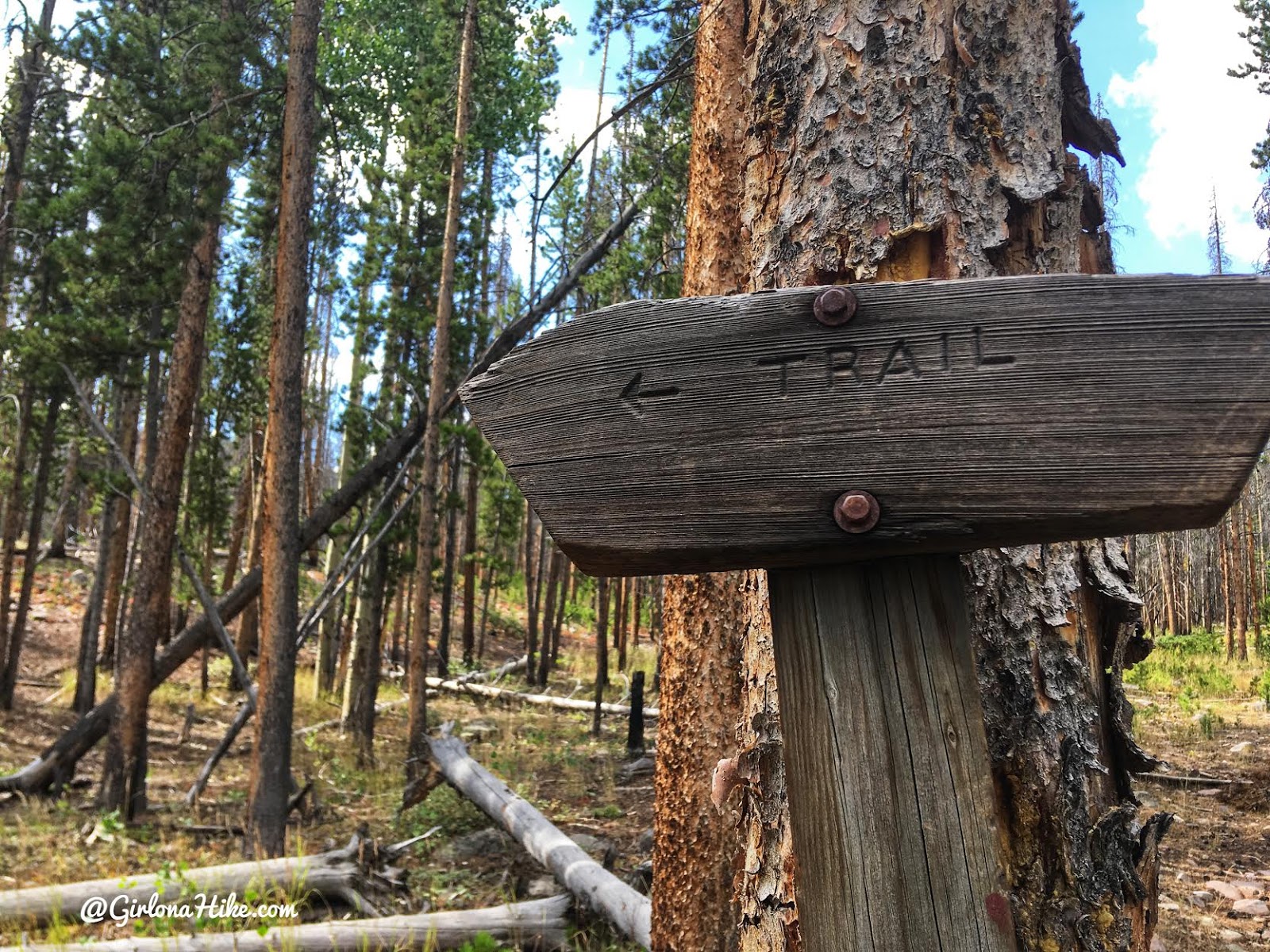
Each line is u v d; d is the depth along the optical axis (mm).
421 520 9719
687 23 6477
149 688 7848
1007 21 1761
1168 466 979
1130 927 1512
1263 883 5836
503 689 16125
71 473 18891
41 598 18453
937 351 1070
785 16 1923
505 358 1244
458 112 10211
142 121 8695
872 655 1142
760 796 1891
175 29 8977
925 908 1079
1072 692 1607
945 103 1738
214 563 21641
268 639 6855
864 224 1741
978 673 1599
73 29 8469
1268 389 956
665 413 1155
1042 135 1733
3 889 5410
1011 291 1052
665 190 9508
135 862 6285
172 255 8008
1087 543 1714
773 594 1204
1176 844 6680
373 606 11070
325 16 14461
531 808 6934
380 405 11953
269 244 11906
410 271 11273
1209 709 11914
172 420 8094
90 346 8047
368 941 4773
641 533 1154
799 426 1107
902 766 1110
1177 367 986
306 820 7719
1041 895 1505
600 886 5352
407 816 7914
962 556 1636
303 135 7082
